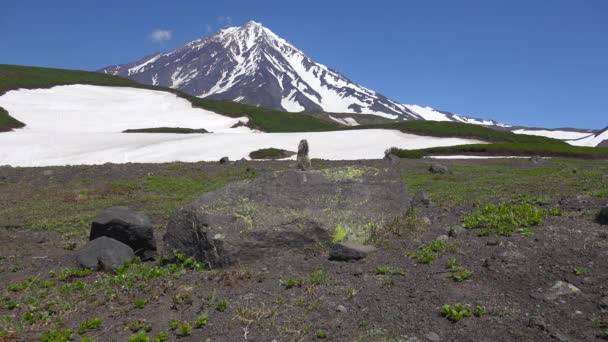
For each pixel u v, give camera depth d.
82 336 7.43
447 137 81.56
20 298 9.27
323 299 8.09
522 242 10.13
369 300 8.00
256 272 9.72
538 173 30.33
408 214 12.60
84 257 11.21
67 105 106.38
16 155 54.16
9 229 17.23
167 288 9.03
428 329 6.96
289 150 61.03
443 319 7.22
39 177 32.28
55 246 13.95
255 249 10.41
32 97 107.44
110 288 9.37
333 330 7.09
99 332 7.52
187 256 10.89
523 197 15.92
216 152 58.47
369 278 8.96
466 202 16.66
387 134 79.75
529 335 6.62
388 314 7.47
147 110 111.69
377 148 64.12
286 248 10.72
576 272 8.38
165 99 125.38
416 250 10.46
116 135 69.69
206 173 33.69
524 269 8.73
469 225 12.08
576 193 15.87
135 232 11.94
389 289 8.41
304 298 8.19
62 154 55.34
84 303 8.76
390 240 11.31
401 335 6.83
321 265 10.01
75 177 32.28
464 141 75.94
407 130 87.50
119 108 110.38
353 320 7.36
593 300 7.46
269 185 12.02
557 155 57.62
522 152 58.88
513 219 11.78
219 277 9.45
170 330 7.41
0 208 22.31
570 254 9.20
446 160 43.88
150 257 12.17
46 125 88.19
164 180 30.61
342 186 12.46
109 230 11.92
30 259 12.32
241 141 66.12
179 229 11.22
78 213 20.33
